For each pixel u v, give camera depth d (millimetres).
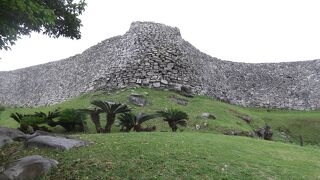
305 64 44781
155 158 11914
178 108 28031
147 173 10844
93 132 20688
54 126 20656
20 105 47094
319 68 43562
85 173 10969
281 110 40938
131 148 12844
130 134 16016
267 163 12805
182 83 34594
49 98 43344
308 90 42188
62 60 46469
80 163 11609
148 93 30750
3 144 13648
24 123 19375
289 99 41906
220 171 11250
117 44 38531
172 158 12039
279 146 16734
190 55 38688
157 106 27812
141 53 35250
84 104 28469
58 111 21562
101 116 24234
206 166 11531
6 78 53406
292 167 12852
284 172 12000
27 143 13406
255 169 11867
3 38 11148
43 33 15062
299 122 34375
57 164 11570
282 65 45312
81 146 13383
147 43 36094
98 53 40406
